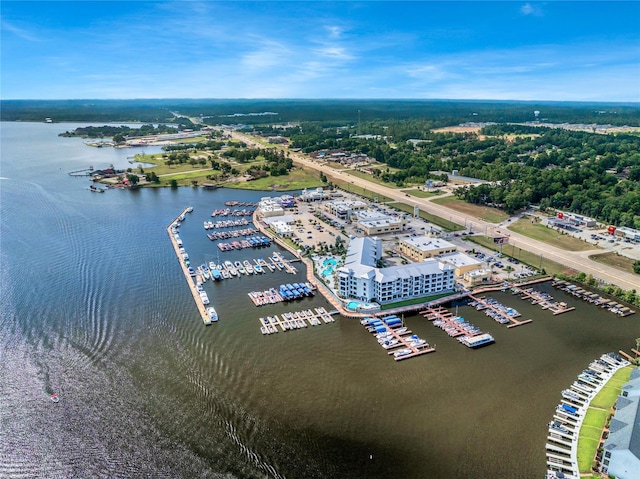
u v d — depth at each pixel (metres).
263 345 159.50
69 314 178.75
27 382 137.00
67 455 111.44
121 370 143.62
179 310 183.88
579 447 112.88
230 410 126.62
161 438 116.44
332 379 140.75
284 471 107.19
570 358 152.50
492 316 179.88
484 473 106.38
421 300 192.75
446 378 141.75
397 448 113.94
